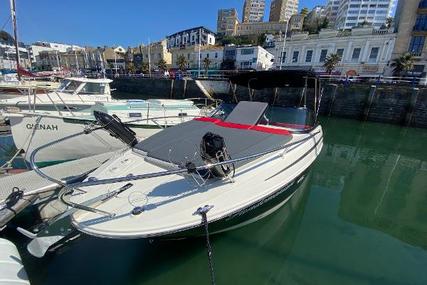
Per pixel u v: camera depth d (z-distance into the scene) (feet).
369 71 85.76
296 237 13.17
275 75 18.49
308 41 95.09
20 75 40.52
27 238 11.53
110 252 11.05
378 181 22.76
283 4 291.79
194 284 10.03
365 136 41.63
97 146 21.67
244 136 13.05
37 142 21.09
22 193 11.32
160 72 133.59
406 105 49.16
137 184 10.03
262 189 10.55
